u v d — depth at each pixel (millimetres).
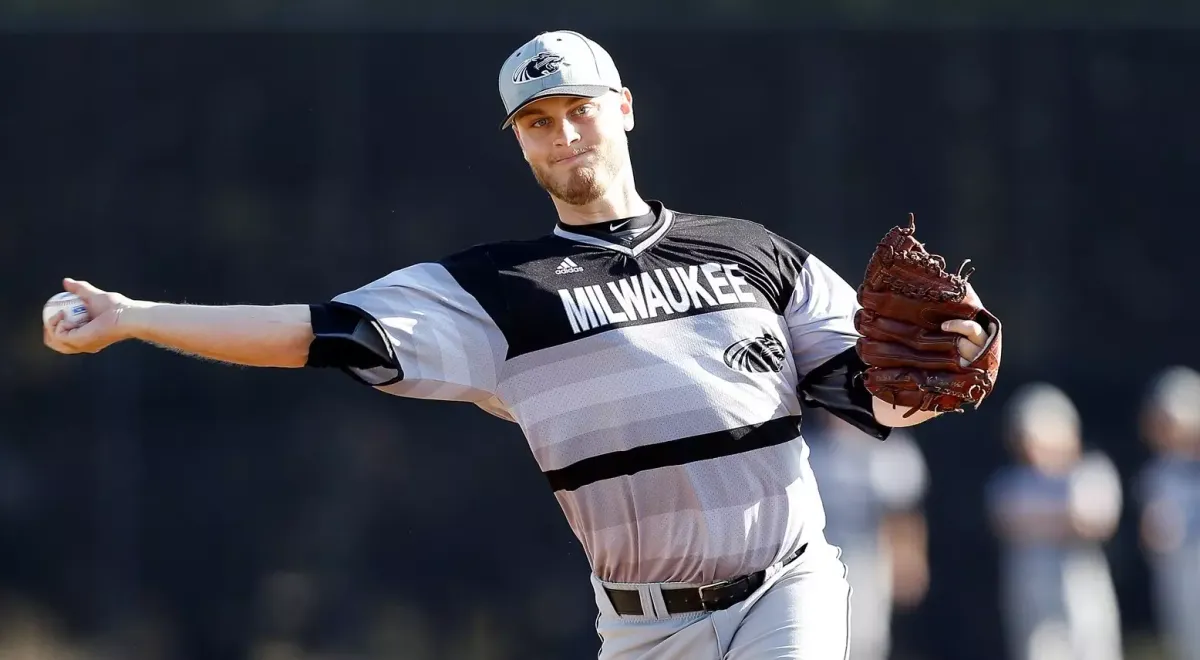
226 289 42844
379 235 43219
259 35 43156
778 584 12852
